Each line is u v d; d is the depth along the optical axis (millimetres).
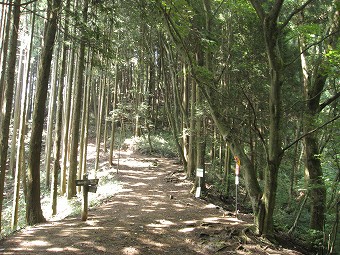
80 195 13922
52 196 11117
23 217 13305
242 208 13375
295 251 7355
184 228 8078
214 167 17344
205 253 6547
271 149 7562
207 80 8578
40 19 16125
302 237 10055
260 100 10391
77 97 13211
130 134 28328
